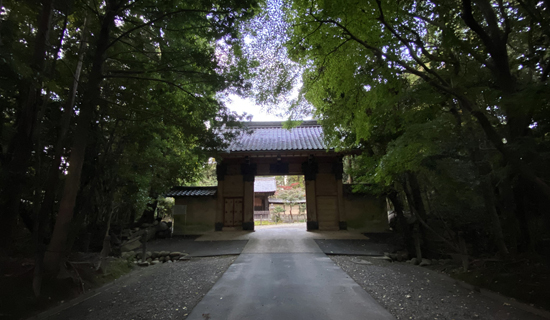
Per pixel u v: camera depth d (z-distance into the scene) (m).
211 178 25.58
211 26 6.62
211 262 8.93
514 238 6.62
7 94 4.69
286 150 13.95
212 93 8.28
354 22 5.12
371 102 6.49
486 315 4.47
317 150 13.95
